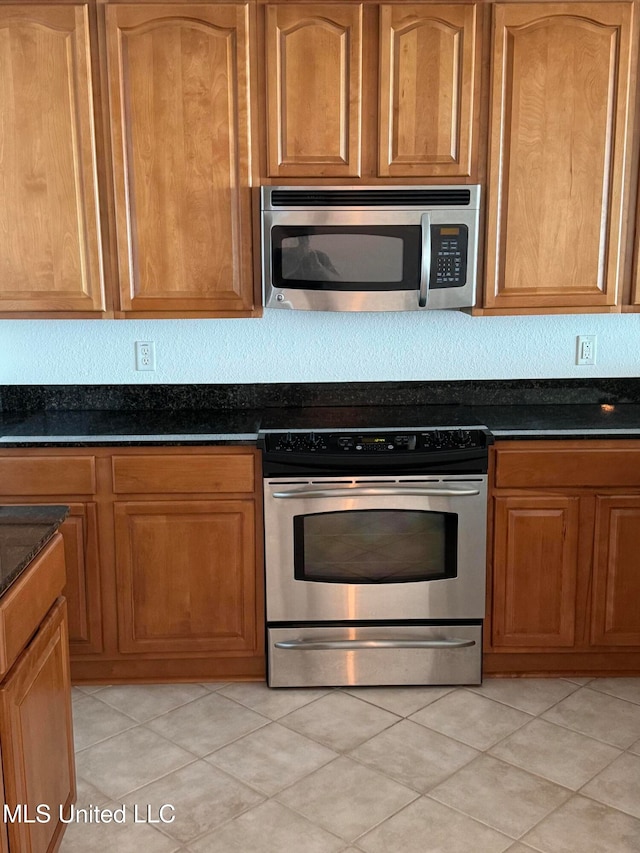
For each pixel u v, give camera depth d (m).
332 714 3.16
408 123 3.23
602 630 3.36
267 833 2.53
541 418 3.48
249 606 3.33
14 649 1.96
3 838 1.90
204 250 3.30
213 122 3.21
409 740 2.99
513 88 3.21
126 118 3.21
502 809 2.63
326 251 3.24
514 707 3.20
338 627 3.33
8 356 3.70
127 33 3.15
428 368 3.77
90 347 3.71
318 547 3.27
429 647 3.32
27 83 3.18
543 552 3.31
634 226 3.35
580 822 2.57
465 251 3.27
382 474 3.23
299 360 3.74
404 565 3.30
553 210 3.31
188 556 3.29
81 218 3.27
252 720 3.13
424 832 2.53
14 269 3.30
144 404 3.74
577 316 3.74
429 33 3.17
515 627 3.36
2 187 3.25
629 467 3.25
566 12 3.17
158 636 3.34
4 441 3.19
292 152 3.24
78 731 3.07
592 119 3.25
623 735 3.02
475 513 3.26
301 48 3.17
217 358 3.72
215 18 3.14
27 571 2.09
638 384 3.77
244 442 3.20
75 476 3.22
